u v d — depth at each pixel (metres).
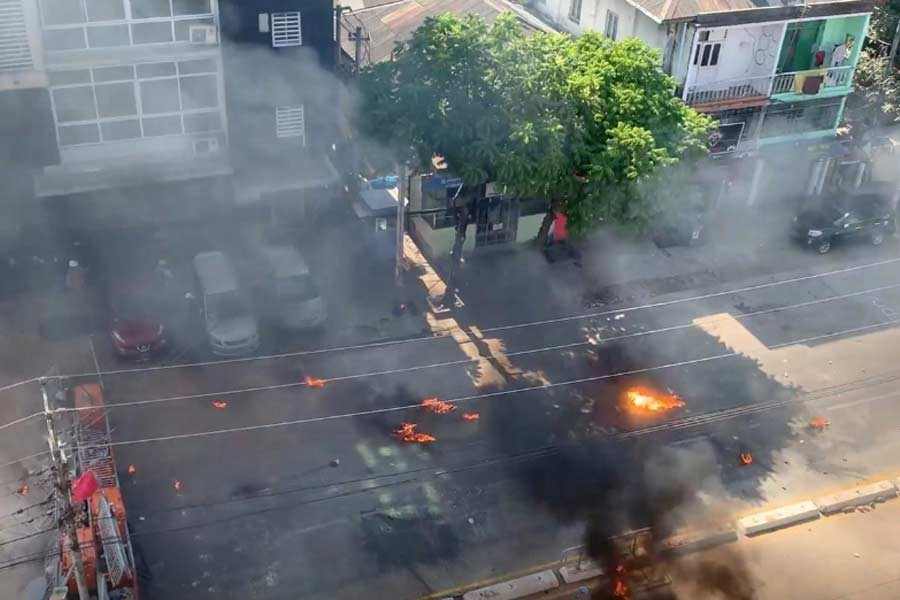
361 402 26.38
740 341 30.03
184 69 28.97
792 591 21.83
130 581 19.00
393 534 22.50
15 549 21.02
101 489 20.64
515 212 32.97
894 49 37.03
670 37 31.14
